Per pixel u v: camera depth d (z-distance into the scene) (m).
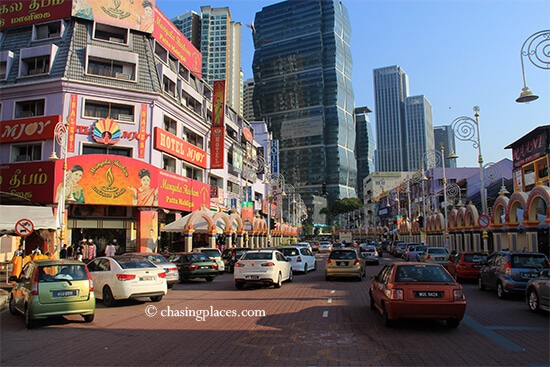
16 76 31.02
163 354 7.43
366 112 164.75
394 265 10.22
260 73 148.12
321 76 138.50
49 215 20.19
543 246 27.05
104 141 30.05
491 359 6.98
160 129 32.53
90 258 27.38
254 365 6.72
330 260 20.59
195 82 43.91
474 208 34.56
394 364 6.71
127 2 33.97
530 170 31.73
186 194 35.94
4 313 12.60
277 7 148.12
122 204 29.44
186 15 104.69
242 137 55.41
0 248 26.81
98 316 11.64
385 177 122.69
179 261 21.03
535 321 10.28
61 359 7.26
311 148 136.62
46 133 29.11
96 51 31.47
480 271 16.64
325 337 8.58
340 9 146.88
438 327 9.55
